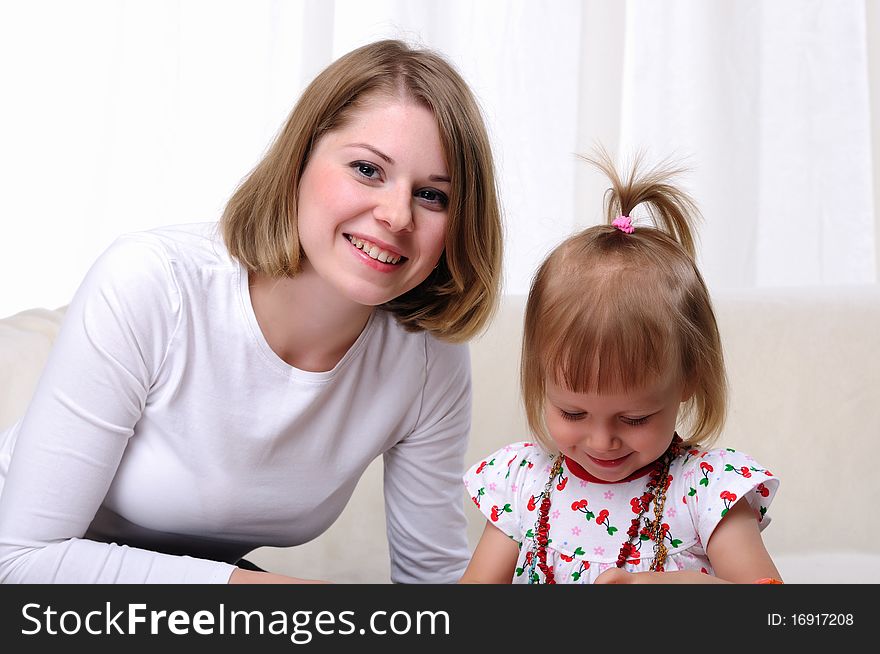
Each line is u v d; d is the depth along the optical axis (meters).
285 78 2.34
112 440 1.09
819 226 2.43
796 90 2.42
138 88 2.35
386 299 1.06
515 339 1.90
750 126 2.42
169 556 1.08
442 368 1.28
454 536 1.39
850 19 2.40
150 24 2.34
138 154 2.35
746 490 1.08
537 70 2.38
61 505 1.08
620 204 1.28
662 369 1.05
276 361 1.13
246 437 1.14
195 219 2.37
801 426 1.87
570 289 1.09
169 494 1.16
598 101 2.40
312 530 1.28
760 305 1.90
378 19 2.34
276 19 2.32
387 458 1.36
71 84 2.35
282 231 1.06
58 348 1.09
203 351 1.11
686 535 1.12
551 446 1.18
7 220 2.35
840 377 1.88
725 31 2.42
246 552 1.34
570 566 1.14
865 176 2.41
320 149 1.04
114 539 1.24
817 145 2.42
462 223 1.08
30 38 2.34
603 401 1.06
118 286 1.08
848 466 1.86
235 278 1.12
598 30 2.41
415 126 1.02
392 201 1.01
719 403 1.16
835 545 1.84
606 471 1.11
